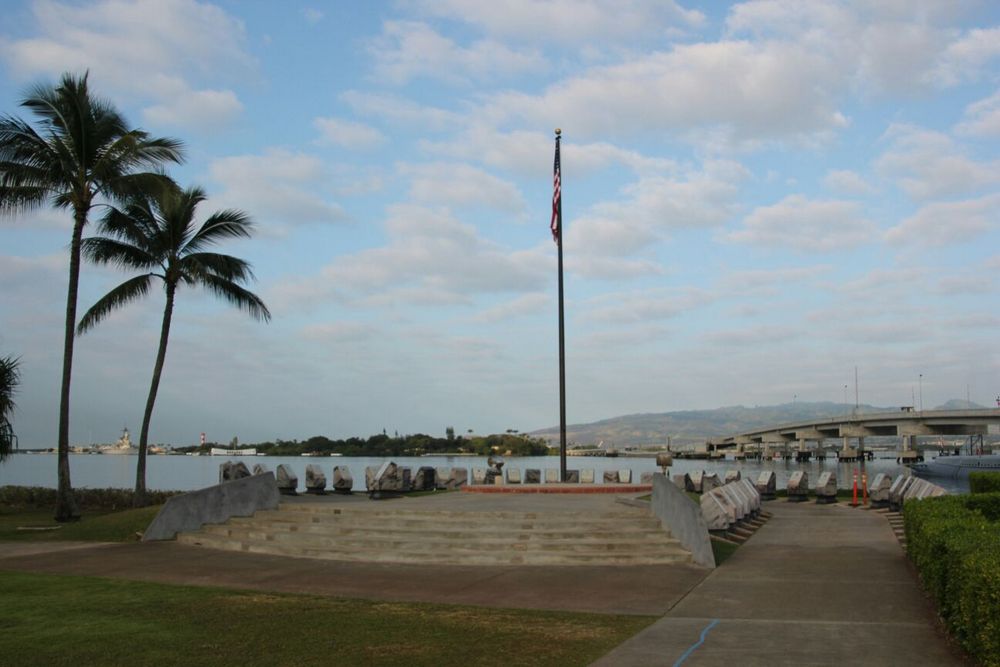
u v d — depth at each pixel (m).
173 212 29.78
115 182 26.70
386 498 26.77
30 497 33.38
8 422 29.61
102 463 145.25
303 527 17.91
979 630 7.69
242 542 17.44
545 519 17.14
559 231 29.41
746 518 21.39
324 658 8.71
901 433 117.19
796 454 175.62
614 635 9.77
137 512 22.64
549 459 139.50
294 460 119.69
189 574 14.58
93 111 27.09
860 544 17.80
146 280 29.88
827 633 9.84
